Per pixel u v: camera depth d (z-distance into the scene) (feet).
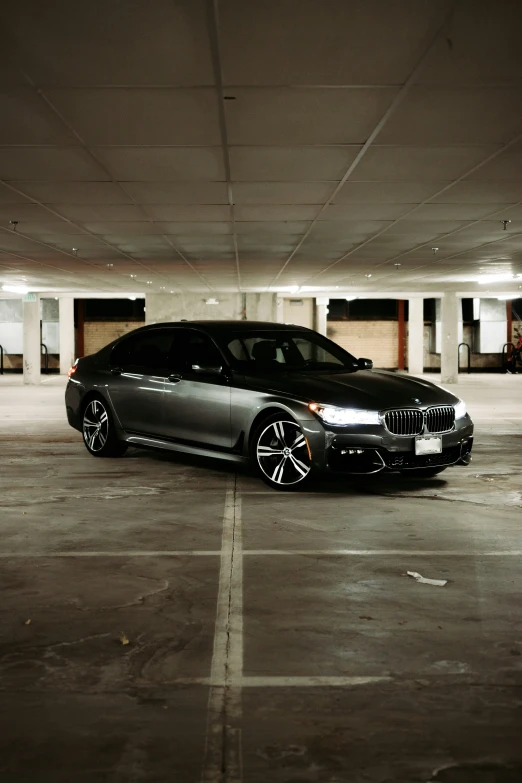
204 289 83.97
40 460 29.76
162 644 11.36
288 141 24.32
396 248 50.49
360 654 11.01
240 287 81.61
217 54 17.33
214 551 16.60
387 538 17.79
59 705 9.41
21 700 9.54
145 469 27.40
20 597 13.51
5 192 32.07
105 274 67.05
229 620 12.38
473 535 18.10
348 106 20.95
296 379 24.49
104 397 29.43
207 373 25.30
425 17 15.46
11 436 38.32
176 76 18.65
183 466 28.02
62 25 15.78
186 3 14.78
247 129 23.02
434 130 23.18
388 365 112.88
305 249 50.70
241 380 25.00
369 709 9.32
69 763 8.12
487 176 29.32
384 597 13.55
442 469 26.37
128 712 9.23
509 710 9.29
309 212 37.04
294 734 8.73
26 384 84.74
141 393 27.96
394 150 25.48
